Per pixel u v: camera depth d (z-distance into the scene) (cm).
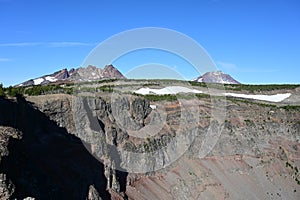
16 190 5716
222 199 13025
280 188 14825
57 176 8338
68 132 9531
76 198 8475
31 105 9156
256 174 15000
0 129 6494
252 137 16462
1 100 7738
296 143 17225
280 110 18912
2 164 5659
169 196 11856
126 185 11106
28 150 7844
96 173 9725
